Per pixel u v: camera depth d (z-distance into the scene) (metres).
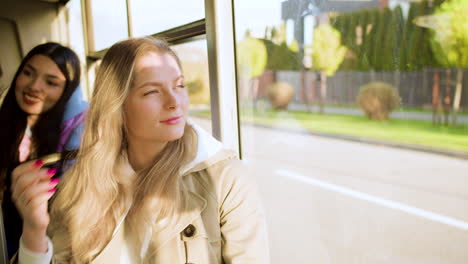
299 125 4.55
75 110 1.57
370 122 3.56
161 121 0.67
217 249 0.71
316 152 4.29
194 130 0.77
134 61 0.65
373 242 2.40
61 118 1.55
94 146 0.71
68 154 1.27
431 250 2.21
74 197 0.74
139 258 0.70
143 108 0.66
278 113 4.76
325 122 4.22
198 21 1.30
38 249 0.70
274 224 2.56
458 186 2.71
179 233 0.69
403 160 3.16
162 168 0.71
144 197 0.71
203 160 0.74
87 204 0.73
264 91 3.44
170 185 0.70
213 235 0.70
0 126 1.51
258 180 3.62
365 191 3.22
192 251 0.68
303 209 2.93
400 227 2.52
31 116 1.53
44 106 1.54
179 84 0.69
